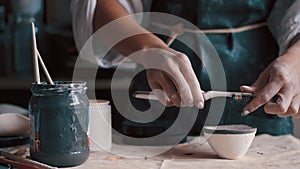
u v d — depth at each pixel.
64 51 2.01
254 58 1.11
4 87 1.84
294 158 0.82
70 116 0.76
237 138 0.80
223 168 0.76
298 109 0.90
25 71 1.98
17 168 0.73
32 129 0.77
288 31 1.05
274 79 0.86
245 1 1.08
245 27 1.11
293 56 0.91
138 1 1.10
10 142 0.89
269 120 1.08
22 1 1.98
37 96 0.76
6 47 1.97
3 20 2.01
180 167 0.77
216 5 1.08
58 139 0.75
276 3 1.09
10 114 0.91
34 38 0.79
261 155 0.84
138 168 0.76
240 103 1.04
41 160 0.76
